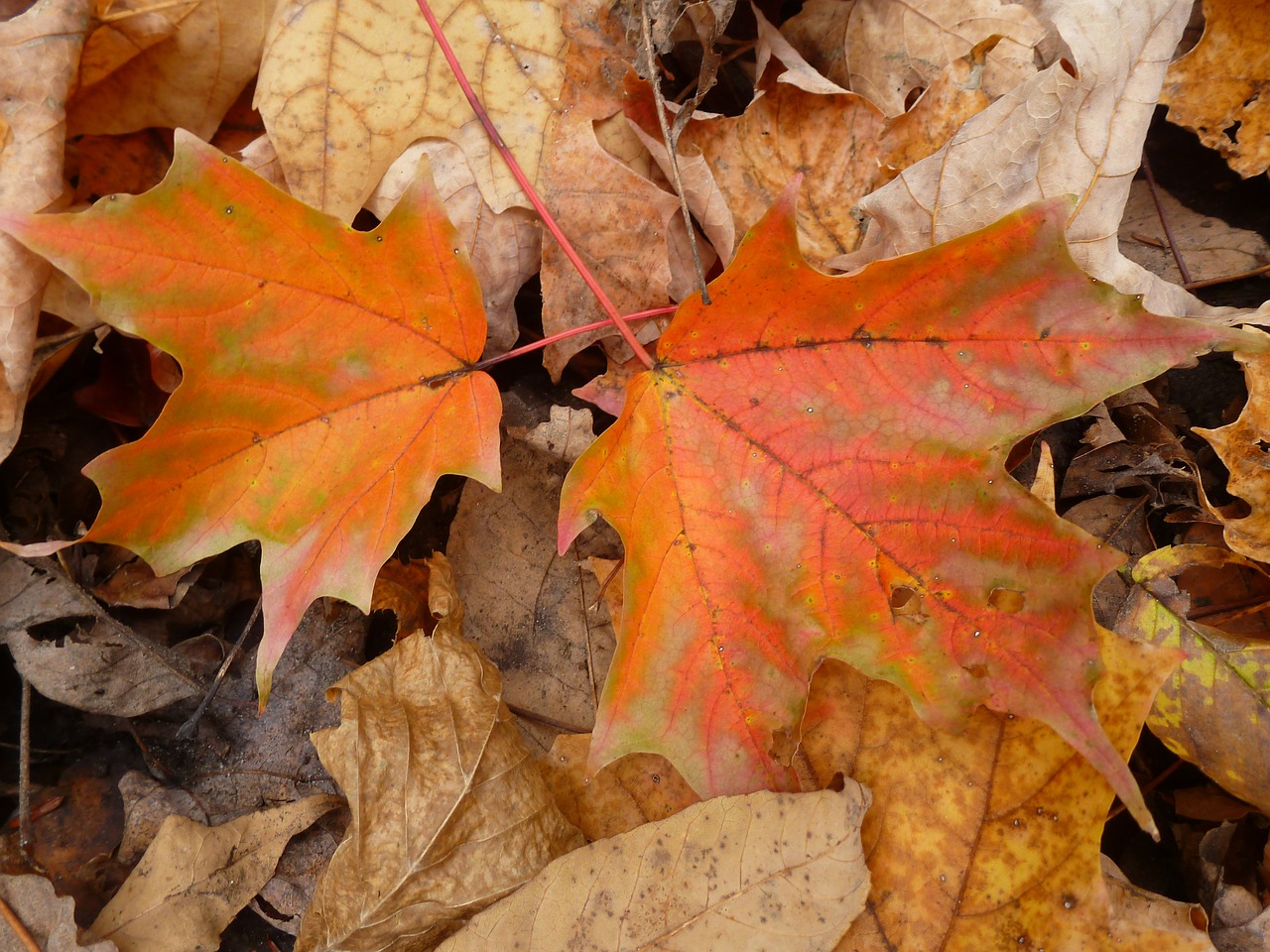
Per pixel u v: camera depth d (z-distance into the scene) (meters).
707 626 0.25
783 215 0.23
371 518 0.25
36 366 0.27
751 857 0.25
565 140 0.27
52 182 0.26
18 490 0.29
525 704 0.28
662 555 0.25
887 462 0.24
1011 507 0.24
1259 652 0.27
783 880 0.25
